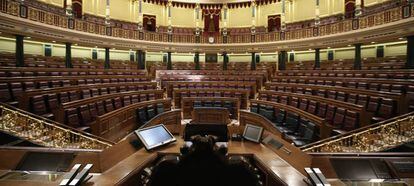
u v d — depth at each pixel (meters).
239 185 2.25
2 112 7.07
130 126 11.08
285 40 22.28
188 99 13.62
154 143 3.98
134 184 3.52
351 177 3.00
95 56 24.84
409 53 13.87
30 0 18.61
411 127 6.99
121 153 3.65
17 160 3.18
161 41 24.55
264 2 27.31
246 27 28.31
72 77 12.34
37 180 2.82
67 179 2.62
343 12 22.36
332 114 9.34
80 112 8.99
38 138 7.02
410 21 12.92
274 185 3.39
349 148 6.63
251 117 8.95
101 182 2.90
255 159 3.74
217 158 2.31
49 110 9.09
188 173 2.26
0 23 12.79
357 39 16.55
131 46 22.70
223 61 26.08
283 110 10.59
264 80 19.84
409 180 2.92
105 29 20.55
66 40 17.38
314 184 2.63
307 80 15.20
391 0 18.72
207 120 8.47
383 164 3.13
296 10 26.00
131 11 27.09
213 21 28.61
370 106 9.28
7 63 14.12
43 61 18.08
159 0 27.77
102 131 8.90
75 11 22.41
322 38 19.17
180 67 26.48
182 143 4.23
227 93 15.20
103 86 12.60
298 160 3.39
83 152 3.36
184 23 28.59
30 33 14.59
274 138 4.18
